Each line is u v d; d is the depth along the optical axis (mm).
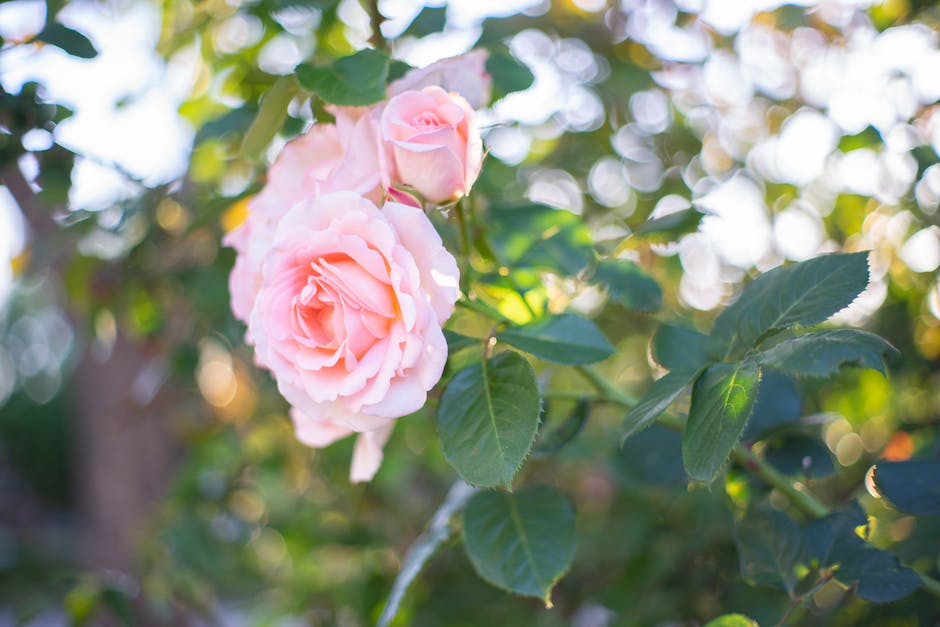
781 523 563
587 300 892
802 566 552
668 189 919
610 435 1010
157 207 825
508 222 615
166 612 1020
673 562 908
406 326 449
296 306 467
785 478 603
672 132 967
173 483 1104
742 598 786
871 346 458
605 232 901
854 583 537
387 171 485
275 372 468
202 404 1129
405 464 1070
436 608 994
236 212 715
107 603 793
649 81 908
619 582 915
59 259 910
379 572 999
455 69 532
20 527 5516
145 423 1328
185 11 780
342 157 515
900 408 895
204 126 718
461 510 622
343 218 464
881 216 811
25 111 616
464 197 533
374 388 453
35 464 5789
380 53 518
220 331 802
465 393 479
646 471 684
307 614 1142
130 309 888
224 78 775
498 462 460
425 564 610
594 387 598
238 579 1256
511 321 528
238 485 1146
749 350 487
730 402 450
